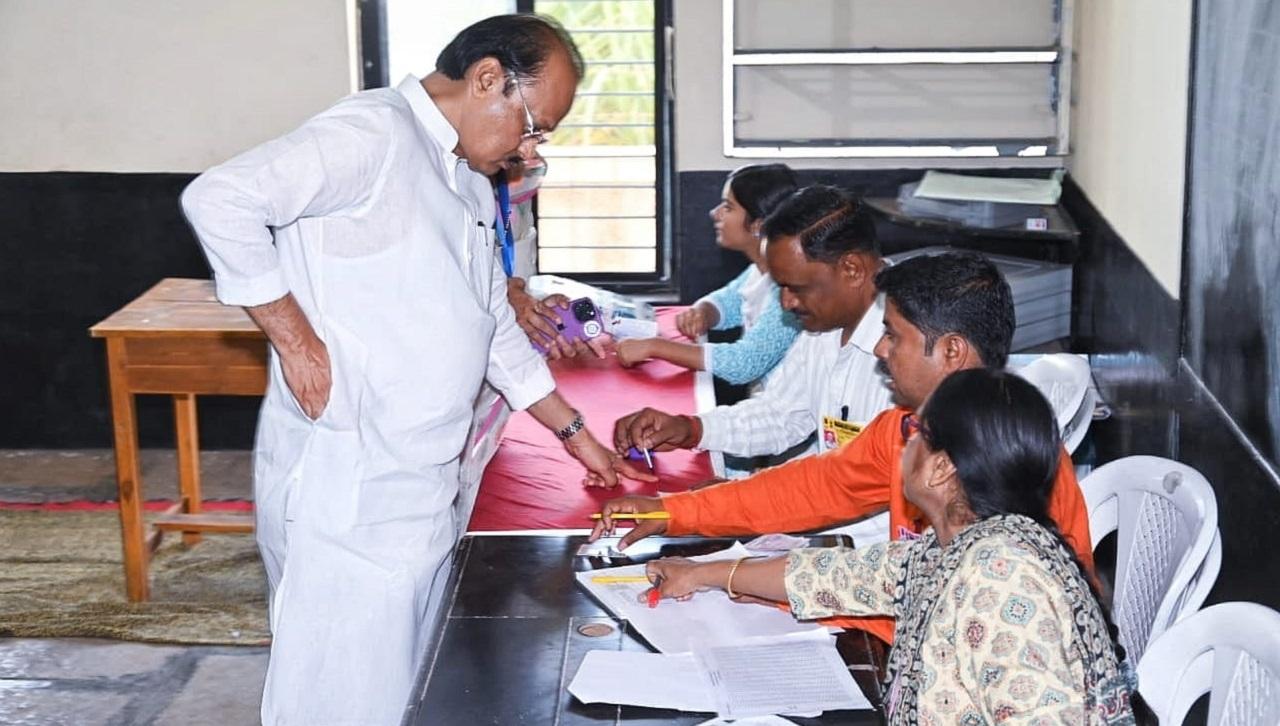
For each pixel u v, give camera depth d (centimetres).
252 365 365
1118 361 358
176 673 351
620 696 178
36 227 492
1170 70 305
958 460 158
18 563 414
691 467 295
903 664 164
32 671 351
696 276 479
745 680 183
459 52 221
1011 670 148
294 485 229
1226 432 253
